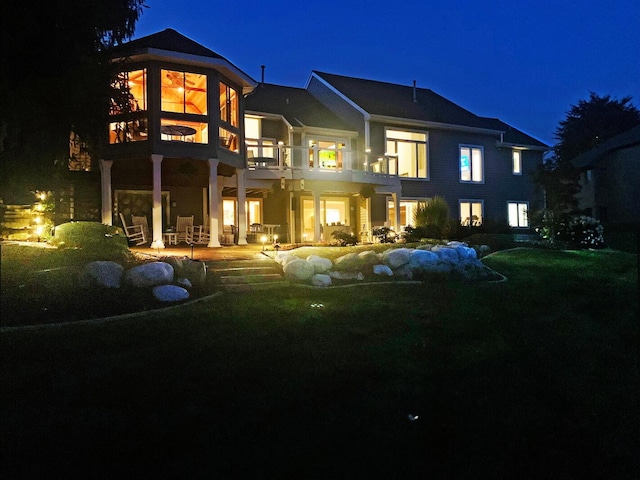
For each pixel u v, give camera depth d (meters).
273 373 5.15
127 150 15.36
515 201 26.84
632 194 29.52
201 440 3.82
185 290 8.62
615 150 30.44
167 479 3.34
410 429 4.18
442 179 24.58
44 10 8.27
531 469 3.76
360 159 22.50
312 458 3.67
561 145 39.41
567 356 6.28
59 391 4.56
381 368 5.43
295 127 20.75
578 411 4.77
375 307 8.21
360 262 10.95
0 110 9.18
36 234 12.76
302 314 7.59
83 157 17.61
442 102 27.97
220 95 16.62
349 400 4.61
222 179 18.62
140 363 5.28
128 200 18.69
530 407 4.75
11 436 3.79
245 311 7.65
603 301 9.59
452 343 6.49
